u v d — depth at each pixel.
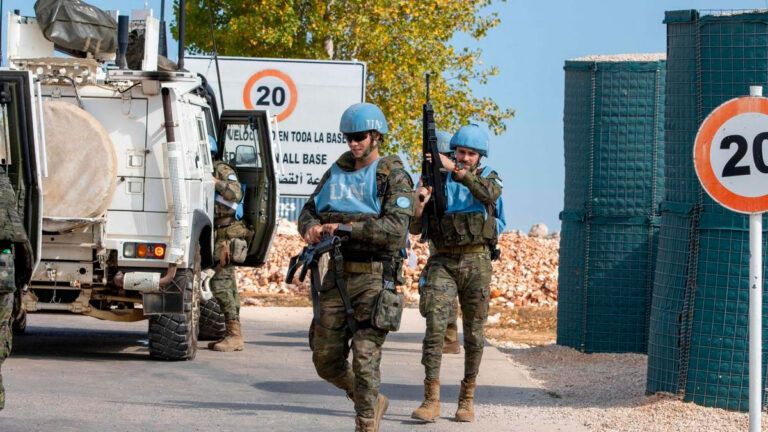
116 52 15.80
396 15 38.03
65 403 11.14
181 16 16.05
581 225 16.30
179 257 13.84
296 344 17.17
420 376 13.94
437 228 10.67
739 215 10.81
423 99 38.97
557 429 10.48
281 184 26.17
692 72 11.16
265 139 16.89
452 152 12.16
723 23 11.01
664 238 11.43
